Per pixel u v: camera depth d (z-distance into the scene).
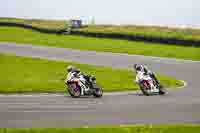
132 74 81.31
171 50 147.00
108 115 37.00
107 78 74.62
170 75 82.75
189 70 92.81
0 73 78.75
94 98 49.84
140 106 42.97
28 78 72.50
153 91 53.44
